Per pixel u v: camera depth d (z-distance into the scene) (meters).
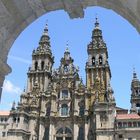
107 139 83.38
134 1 8.48
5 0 10.59
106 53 107.25
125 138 83.19
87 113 92.50
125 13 9.70
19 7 11.12
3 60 11.75
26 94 101.06
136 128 83.94
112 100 89.00
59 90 100.69
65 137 91.62
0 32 11.10
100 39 109.38
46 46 113.12
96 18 118.00
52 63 115.00
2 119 100.81
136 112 109.81
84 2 11.10
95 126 86.25
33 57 111.00
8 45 11.93
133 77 122.56
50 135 92.12
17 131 89.56
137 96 115.44
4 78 12.08
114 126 84.94
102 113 87.19
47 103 99.75
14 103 95.00
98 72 101.12
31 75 106.44
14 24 11.63
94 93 96.00
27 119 95.06
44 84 103.38
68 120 94.12
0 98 11.82
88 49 107.56
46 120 96.06
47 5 11.52
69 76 102.69
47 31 118.69
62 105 97.88
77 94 97.56
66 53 109.25
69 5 11.40
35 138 92.75
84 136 88.81
